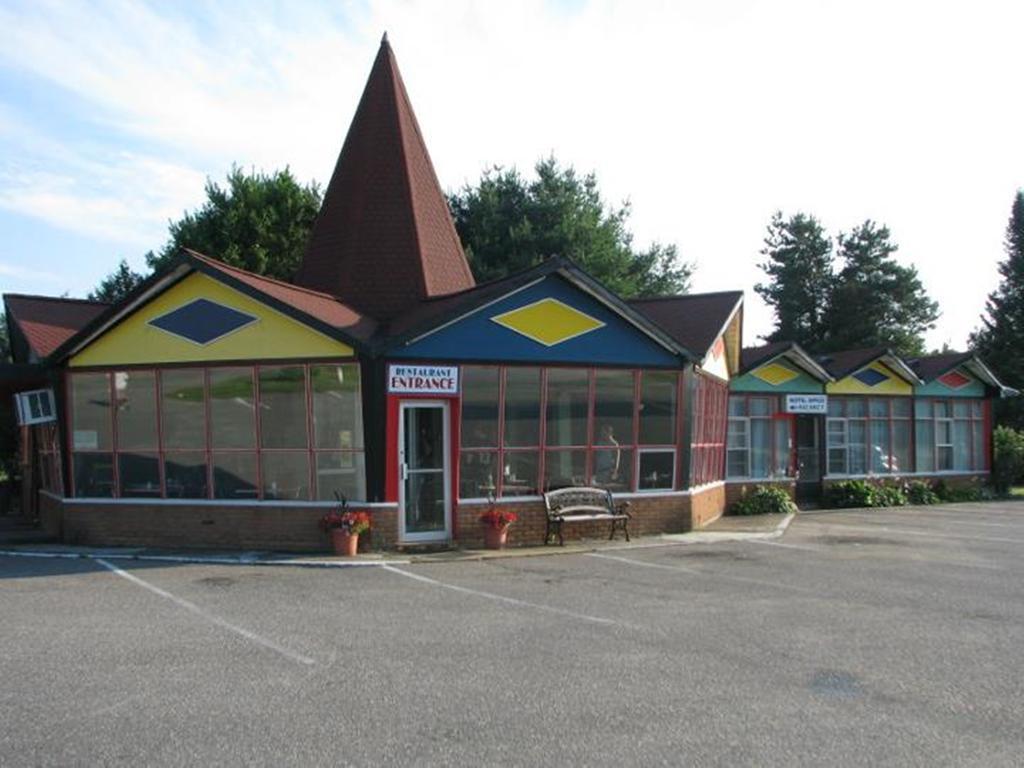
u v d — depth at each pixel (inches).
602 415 631.8
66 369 622.5
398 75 776.9
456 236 785.6
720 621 371.6
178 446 600.4
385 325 649.6
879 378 1078.4
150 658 311.9
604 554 567.5
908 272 2210.9
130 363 608.1
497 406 598.5
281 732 238.5
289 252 1428.4
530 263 1418.6
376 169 734.5
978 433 1175.0
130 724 244.7
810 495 1008.9
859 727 242.8
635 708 258.1
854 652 321.4
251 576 485.4
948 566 525.3
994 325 1913.1
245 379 585.9
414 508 585.0
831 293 2234.3
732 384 932.0
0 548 596.4
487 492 596.4
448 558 543.5
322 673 293.7
